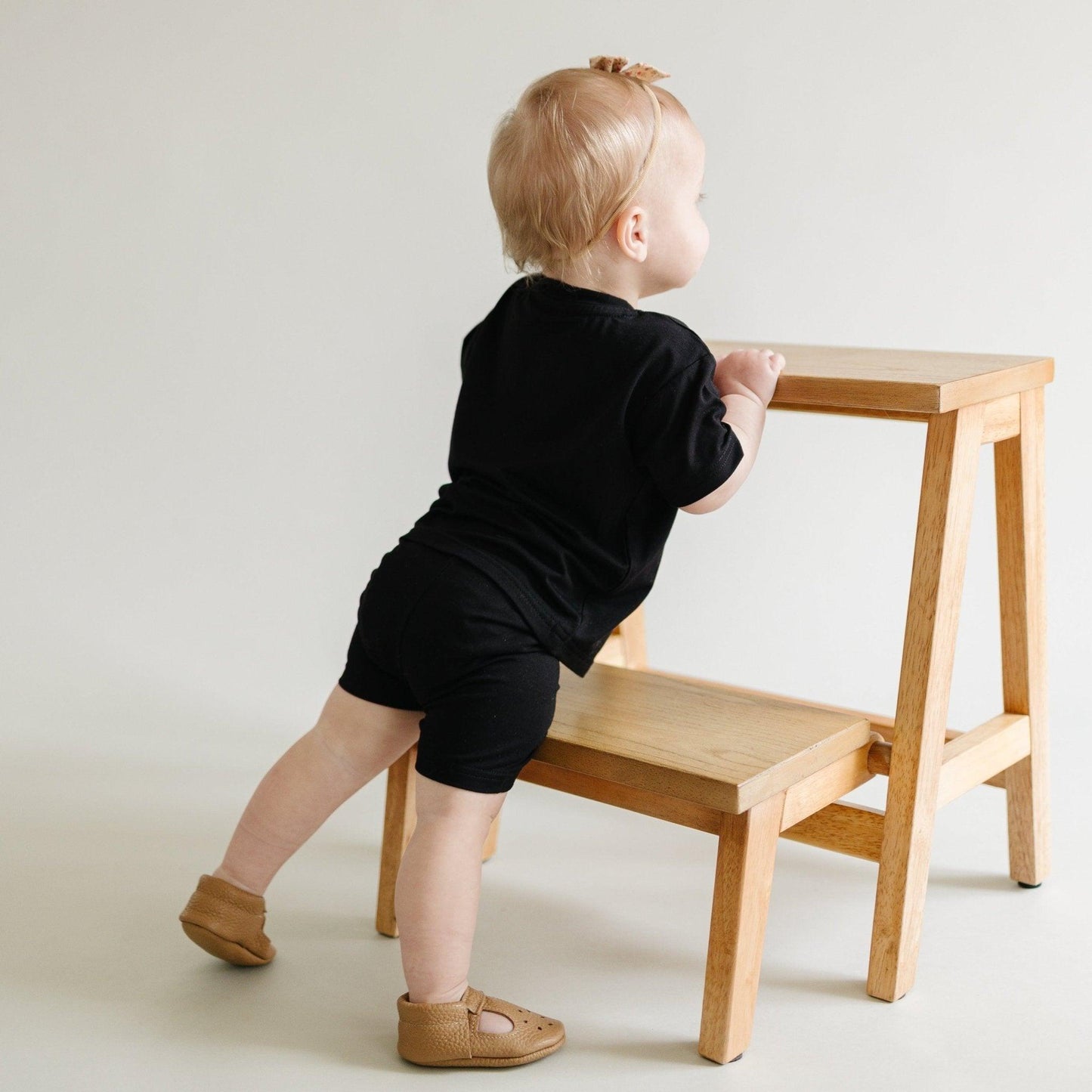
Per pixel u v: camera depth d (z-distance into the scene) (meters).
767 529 2.16
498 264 2.10
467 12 2.06
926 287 1.99
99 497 2.35
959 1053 1.22
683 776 1.16
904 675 1.28
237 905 1.32
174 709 2.05
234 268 2.23
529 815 1.76
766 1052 1.22
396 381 2.20
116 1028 1.24
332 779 1.30
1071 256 1.92
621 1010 1.30
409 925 1.18
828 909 1.51
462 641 1.17
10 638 2.26
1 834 1.64
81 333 2.30
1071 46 1.85
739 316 2.09
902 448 2.07
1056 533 2.03
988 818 1.74
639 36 2.02
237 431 2.29
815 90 1.97
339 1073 1.18
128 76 2.20
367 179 2.14
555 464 1.19
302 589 2.30
